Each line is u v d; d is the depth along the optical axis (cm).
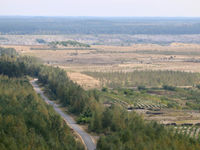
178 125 16575
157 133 11962
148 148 10588
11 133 11062
